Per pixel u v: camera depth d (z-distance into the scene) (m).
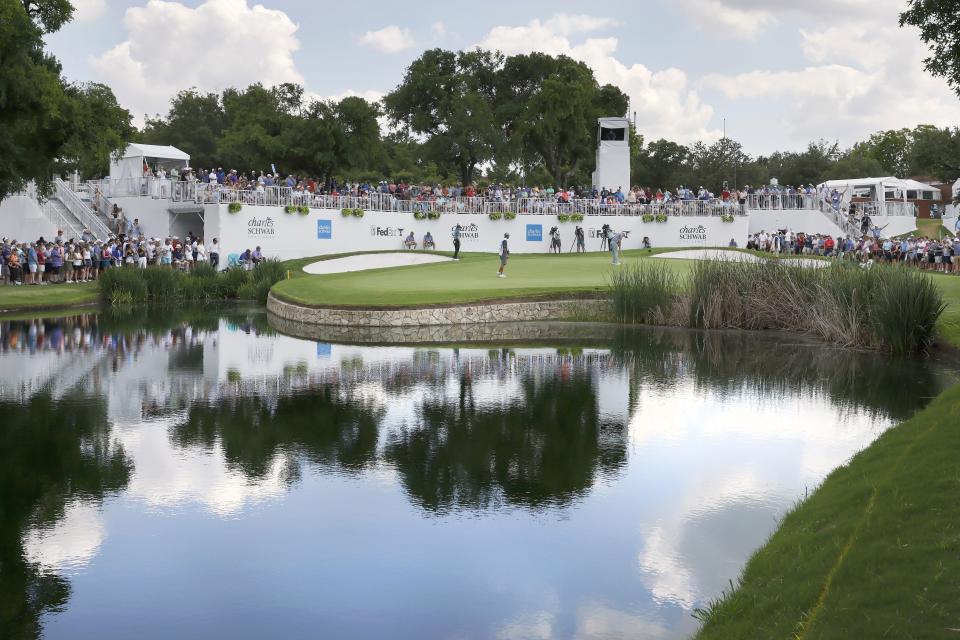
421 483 9.01
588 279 29.45
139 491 8.73
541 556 7.11
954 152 66.25
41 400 13.10
